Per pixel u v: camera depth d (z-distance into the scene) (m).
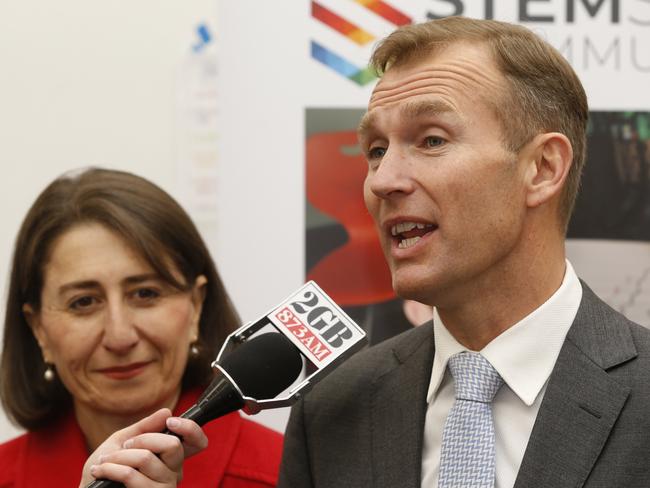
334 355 2.08
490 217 1.99
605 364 1.97
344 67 3.05
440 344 2.15
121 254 2.67
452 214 1.98
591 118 3.01
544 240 2.07
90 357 2.68
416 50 2.08
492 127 2.00
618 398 1.92
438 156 2.00
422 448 2.12
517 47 2.06
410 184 2.00
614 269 3.03
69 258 2.67
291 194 3.06
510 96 2.02
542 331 2.04
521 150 2.03
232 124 3.06
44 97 4.04
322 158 3.06
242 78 3.06
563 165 2.06
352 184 3.06
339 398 2.29
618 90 3.01
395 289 2.07
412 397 2.17
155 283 2.70
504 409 2.03
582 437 1.90
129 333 2.65
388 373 2.27
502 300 2.05
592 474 1.86
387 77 2.10
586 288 2.15
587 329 2.04
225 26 3.05
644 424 1.88
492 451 1.96
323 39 3.05
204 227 4.00
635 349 1.99
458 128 1.99
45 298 2.72
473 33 2.07
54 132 4.04
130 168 4.04
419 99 2.00
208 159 4.02
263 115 3.06
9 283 2.86
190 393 2.87
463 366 2.06
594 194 3.02
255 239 3.07
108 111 4.05
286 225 3.07
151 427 2.03
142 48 4.05
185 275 2.77
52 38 4.04
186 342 2.78
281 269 3.07
